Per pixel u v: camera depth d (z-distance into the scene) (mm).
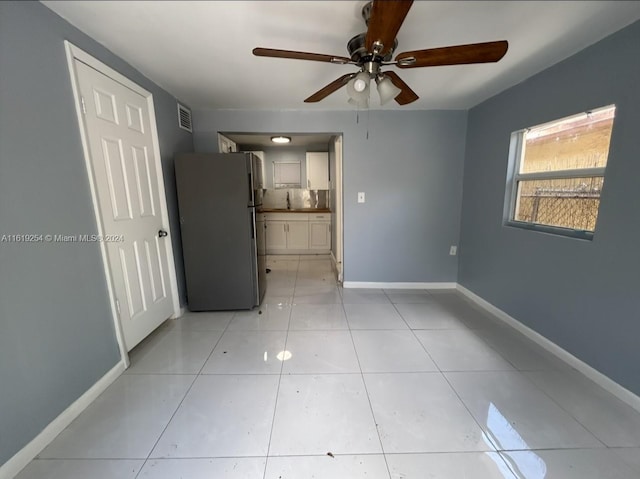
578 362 1860
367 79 1510
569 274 1910
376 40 1255
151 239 2289
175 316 2664
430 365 1938
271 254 5328
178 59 1943
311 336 2342
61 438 1369
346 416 1501
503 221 2600
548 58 1920
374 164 3256
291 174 5602
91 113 1662
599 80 1681
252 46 1779
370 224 3379
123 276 1947
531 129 2318
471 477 1182
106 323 1756
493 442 1346
